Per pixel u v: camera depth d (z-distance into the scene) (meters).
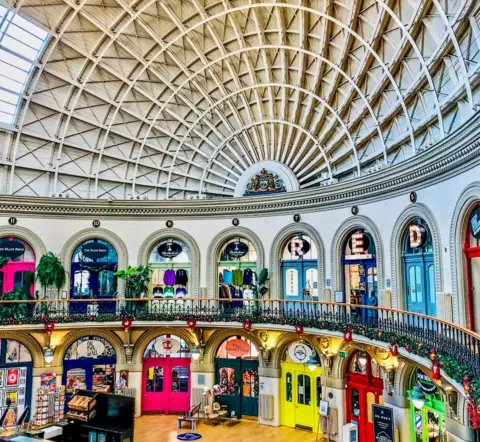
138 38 16.91
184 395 18.12
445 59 11.45
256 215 18.19
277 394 16.62
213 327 16.83
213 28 16.09
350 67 14.88
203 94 18.14
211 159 19.34
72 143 18.58
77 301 17.17
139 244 18.75
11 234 17.52
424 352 8.91
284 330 15.13
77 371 17.67
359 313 14.38
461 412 9.84
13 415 15.80
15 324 15.73
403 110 13.65
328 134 16.92
